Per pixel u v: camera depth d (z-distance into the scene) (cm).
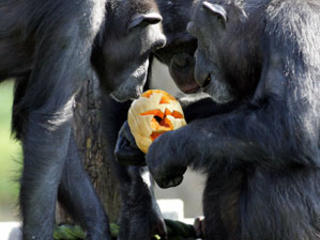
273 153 1043
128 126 1198
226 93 1162
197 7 1153
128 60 1219
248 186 1124
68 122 1123
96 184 1345
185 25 1273
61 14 1113
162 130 1140
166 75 1730
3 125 2581
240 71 1136
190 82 1306
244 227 1127
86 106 1331
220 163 1109
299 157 1040
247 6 1114
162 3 1282
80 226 1220
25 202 1110
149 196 1277
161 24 1247
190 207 2305
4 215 2647
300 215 1087
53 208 1120
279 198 1090
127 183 1284
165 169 1091
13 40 1173
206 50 1140
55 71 1114
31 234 1110
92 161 1341
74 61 1119
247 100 1143
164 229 1275
